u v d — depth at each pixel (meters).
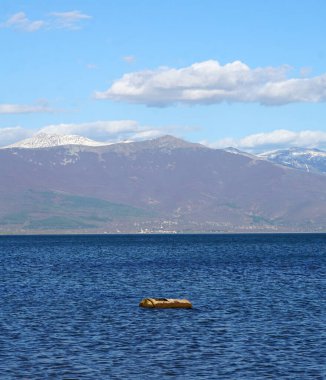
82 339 75.12
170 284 137.75
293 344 72.31
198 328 82.19
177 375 59.97
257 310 97.38
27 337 76.25
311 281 142.50
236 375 59.84
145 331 80.12
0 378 58.91
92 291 124.62
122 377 59.31
